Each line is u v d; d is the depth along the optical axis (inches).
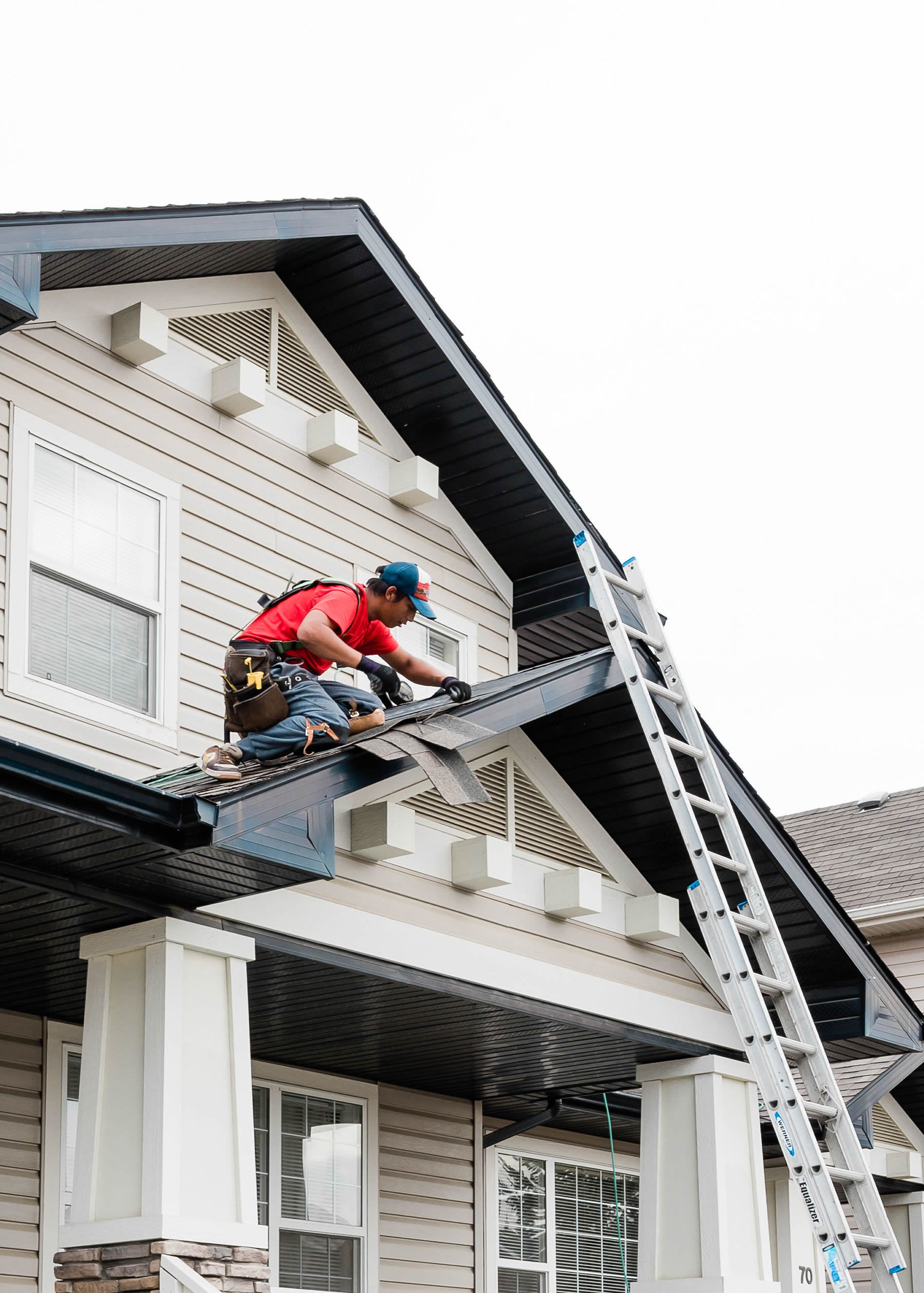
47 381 316.5
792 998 320.5
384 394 398.6
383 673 308.2
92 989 262.5
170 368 346.9
